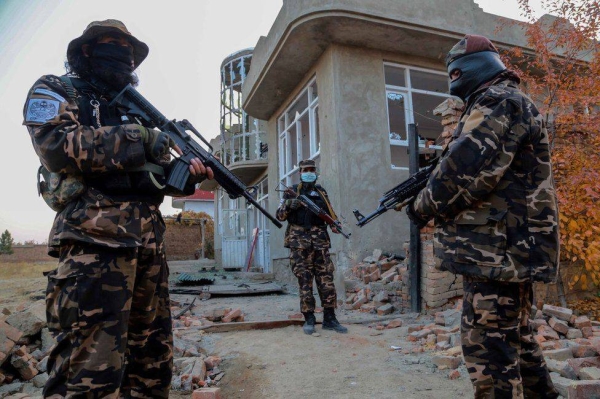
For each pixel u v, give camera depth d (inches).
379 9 274.5
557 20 210.7
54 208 65.3
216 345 161.3
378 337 166.4
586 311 199.8
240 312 209.6
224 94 599.5
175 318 213.5
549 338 137.3
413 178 100.7
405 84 325.1
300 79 363.3
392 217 288.5
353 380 120.1
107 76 71.5
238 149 623.5
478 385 69.0
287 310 240.5
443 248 74.2
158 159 69.0
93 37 71.4
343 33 286.4
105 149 61.2
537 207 69.0
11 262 752.3
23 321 139.9
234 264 631.8
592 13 198.1
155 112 76.6
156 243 71.1
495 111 68.8
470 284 71.7
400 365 130.3
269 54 330.6
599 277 206.8
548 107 203.5
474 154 67.6
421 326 169.5
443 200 71.1
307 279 182.1
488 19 312.8
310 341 162.6
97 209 62.9
